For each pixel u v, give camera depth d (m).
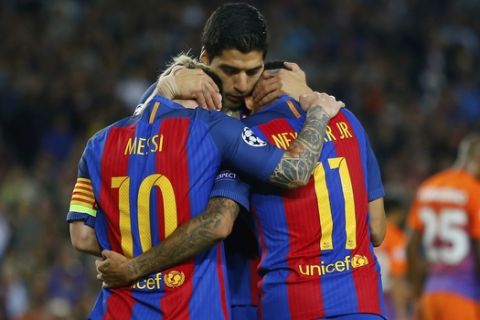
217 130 14.94
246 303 16.23
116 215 14.98
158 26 63.88
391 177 53.41
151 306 14.73
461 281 27.33
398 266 30.98
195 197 14.80
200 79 15.30
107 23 63.22
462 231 27.31
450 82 65.31
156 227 14.77
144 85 58.66
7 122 54.38
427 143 57.25
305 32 65.44
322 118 15.48
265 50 15.70
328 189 15.31
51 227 44.50
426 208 28.12
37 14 63.41
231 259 16.36
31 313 35.69
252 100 16.23
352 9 68.00
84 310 36.12
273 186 15.27
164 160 14.80
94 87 56.81
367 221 15.87
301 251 15.19
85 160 15.34
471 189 27.31
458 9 71.25
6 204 46.94
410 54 66.44
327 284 15.12
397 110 59.91
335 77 60.88
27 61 58.41
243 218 15.90
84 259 40.16
